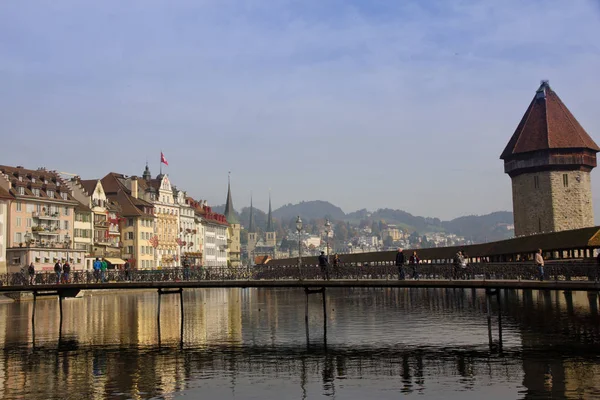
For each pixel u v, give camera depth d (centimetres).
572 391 3412
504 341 5075
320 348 4984
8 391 3675
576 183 10825
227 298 11575
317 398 3434
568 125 11000
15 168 12688
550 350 4609
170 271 7075
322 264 6206
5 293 9956
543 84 11488
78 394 3588
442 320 6744
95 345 5288
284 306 9231
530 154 10994
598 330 5553
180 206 19188
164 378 3966
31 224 12431
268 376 3988
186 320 7138
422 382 3734
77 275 6962
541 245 8444
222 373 4091
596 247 7269
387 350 4822
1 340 5622
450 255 10969
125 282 6675
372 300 10262
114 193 16425
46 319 7288
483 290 12431
